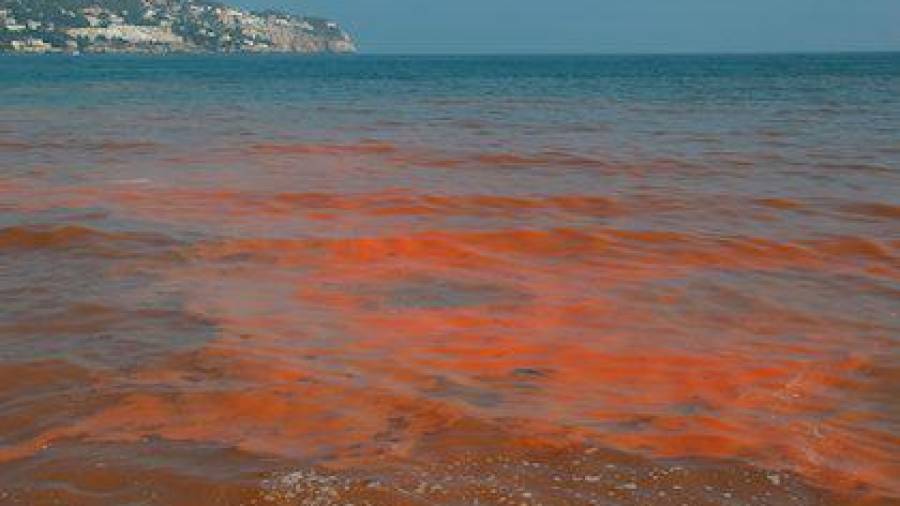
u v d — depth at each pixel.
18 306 6.51
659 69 98.31
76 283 7.21
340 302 6.87
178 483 3.84
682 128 24.28
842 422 4.73
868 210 11.30
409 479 3.92
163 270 7.73
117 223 9.73
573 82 63.12
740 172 14.98
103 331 5.94
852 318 6.71
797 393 5.14
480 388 5.07
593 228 9.95
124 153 17.41
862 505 3.81
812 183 13.66
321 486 3.83
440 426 4.51
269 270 7.85
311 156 17.14
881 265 8.48
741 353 5.83
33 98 39.91
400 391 4.97
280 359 5.45
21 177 13.69
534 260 8.53
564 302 7.01
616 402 4.92
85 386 4.95
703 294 7.34
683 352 5.82
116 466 4.00
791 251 8.99
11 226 9.34
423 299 7.02
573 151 18.25
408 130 23.70
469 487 3.87
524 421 4.59
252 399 4.80
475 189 12.83
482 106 35.38
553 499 3.79
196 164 15.66
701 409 4.86
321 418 4.59
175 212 10.57
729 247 9.13
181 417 4.56
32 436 4.31
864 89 49.16
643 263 8.45
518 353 5.73
